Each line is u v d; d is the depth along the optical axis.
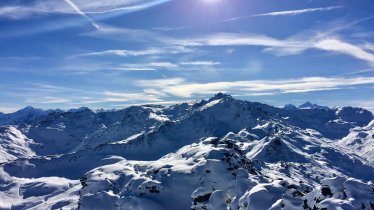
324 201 84.81
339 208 80.25
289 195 96.44
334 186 88.88
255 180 138.25
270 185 105.06
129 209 145.12
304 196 94.94
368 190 85.12
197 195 126.81
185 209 145.88
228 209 116.75
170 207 147.62
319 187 92.56
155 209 143.75
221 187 145.62
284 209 92.94
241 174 142.88
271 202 98.62
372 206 81.75
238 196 115.88
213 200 120.62
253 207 98.44
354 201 82.88
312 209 89.12
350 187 86.19
